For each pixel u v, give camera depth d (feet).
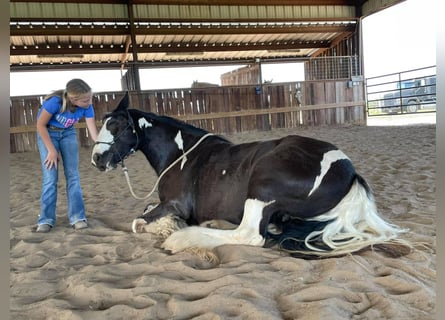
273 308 5.14
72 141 9.97
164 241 8.14
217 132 40.16
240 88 40.57
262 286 5.74
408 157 18.11
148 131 9.82
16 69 40.11
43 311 5.45
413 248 6.84
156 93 37.93
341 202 7.19
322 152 7.42
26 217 11.21
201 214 8.65
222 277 6.07
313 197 7.17
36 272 6.95
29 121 33.30
